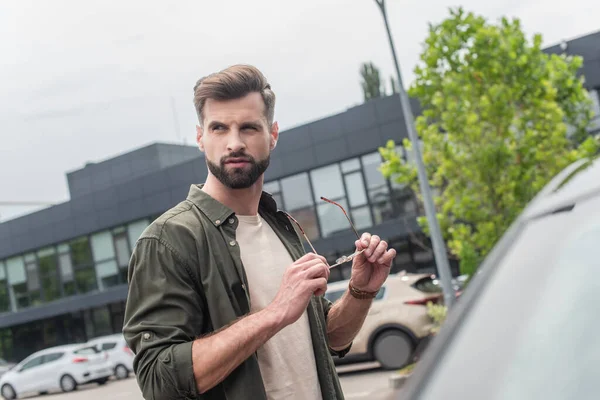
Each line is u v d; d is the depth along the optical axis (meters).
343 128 24.77
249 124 2.15
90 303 31.20
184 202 2.15
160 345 1.89
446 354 0.80
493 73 13.35
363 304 2.38
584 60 22.34
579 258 0.86
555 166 12.91
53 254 32.88
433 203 14.10
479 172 12.66
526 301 0.84
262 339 1.84
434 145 13.34
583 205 1.00
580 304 0.78
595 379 0.69
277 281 2.17
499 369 0.73
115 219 30.64
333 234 25.02
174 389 1.84
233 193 2.19
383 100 24.17
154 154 35.22
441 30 13.62
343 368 12.67
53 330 34.00
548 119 13.33
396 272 24.33
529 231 1.05
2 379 21.83
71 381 21.02
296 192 25.75
